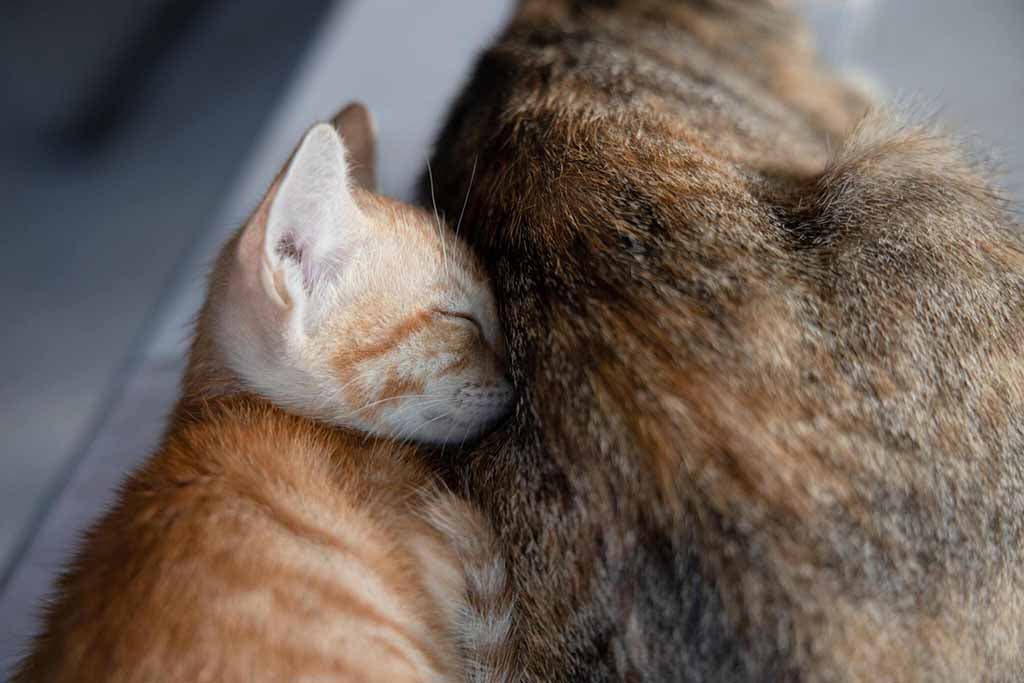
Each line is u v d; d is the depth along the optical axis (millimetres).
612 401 413
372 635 426
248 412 464
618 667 418
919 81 709
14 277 765
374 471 455
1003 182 502
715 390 408
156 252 768
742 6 661
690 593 405
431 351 473
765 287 423
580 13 626
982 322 435
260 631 411
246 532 424
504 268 455
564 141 475
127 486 455
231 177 806
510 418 454
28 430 681
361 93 695
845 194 458
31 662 430
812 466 406
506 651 436
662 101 522
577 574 420
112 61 918
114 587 414
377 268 471
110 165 847
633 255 430
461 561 442
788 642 402
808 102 646
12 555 555
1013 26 735
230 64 912
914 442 416
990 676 425
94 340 718
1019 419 433
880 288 429
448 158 530
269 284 448
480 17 755
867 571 406
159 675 400
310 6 953
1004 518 425
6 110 882
